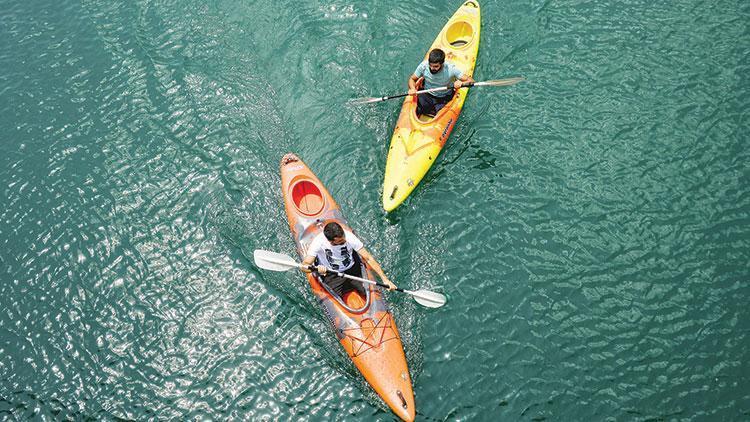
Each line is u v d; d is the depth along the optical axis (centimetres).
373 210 834
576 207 840
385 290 758
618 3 1094
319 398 688
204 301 773
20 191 902
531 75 996
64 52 1073
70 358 736
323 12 1088
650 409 669
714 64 990
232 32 1071
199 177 893
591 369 700
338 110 953
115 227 852
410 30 1062
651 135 909
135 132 955
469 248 807
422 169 853
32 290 798
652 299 752
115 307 776
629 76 984
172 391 704
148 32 1086
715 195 841
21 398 708
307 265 695
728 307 740
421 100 919
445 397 684
